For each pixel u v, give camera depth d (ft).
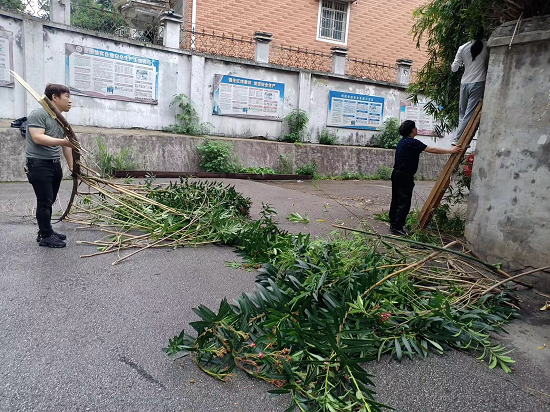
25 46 31.76
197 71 39.14
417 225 18.56
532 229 12.87
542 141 12.64
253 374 7.82
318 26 51.83
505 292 11.34
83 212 18.74
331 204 25.72
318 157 42.78
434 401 7.57
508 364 8.86
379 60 55.47
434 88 21.68
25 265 12.70
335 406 6.92
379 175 45.52
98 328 9.35
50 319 9.60
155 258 14.23
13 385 7.31
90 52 34.63
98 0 54.95
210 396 7.39
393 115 49.60
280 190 29.73
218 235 16.10
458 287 11.68
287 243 13.88
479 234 14.56
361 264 11.44
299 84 43.80
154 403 7.12
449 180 18.15
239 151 38.73
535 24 12.80
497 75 13.94
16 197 22.38
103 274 12.48
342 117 46.73
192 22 45.68
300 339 8.10
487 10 14.98
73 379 7.57
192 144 36.19
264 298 9.52
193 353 8.52
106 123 36.19
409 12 56.18
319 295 9.85
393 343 9.14
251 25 48.34
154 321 9.80
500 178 13.82
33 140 13.48
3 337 8.74
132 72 36.63
